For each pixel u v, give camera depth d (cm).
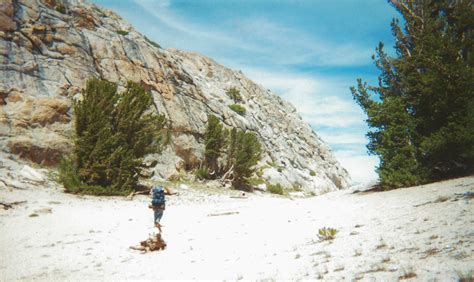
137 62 3550
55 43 2830
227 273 584
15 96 2319
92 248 894
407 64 1852
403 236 641
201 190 2891
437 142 1599
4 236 1009
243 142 3597
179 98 3906
